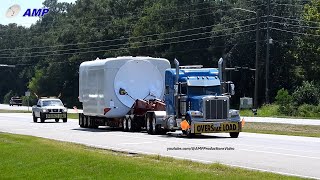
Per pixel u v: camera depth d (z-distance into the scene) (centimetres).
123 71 4625
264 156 2447
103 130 4769
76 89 14288
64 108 6372
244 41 11244
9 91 17912
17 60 17412
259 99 11444
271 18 11006
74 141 3412
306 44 10819
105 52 13300
